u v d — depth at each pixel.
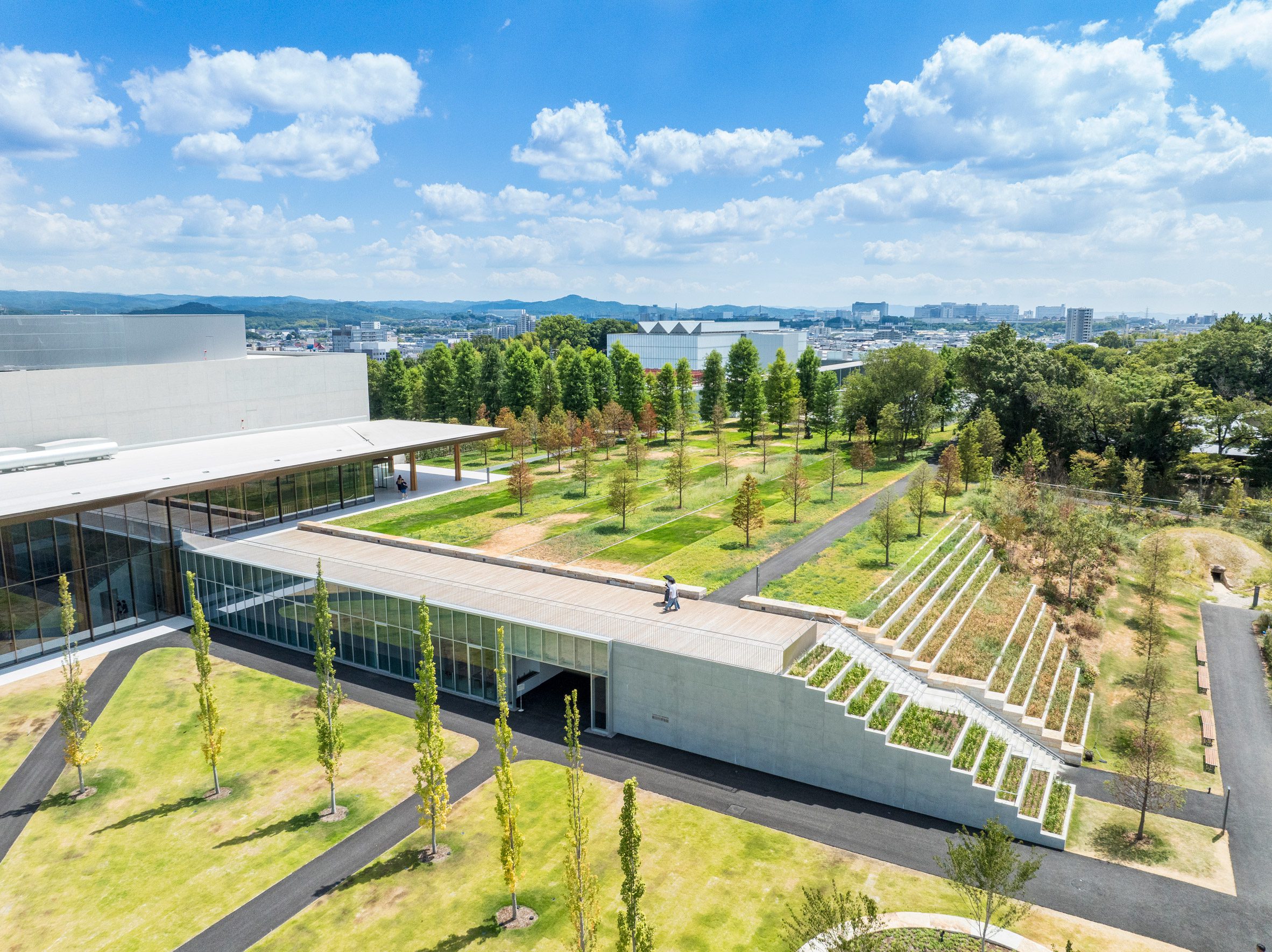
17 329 54.19
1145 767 26.86
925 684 33.50
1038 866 19.64
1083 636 42.41
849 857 24.64
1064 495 60.16
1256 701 36.47
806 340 169.75
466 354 102.00
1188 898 23.22
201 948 20.89
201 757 30.28
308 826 26.03
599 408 106.62
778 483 71.88
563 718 33.53
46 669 37.75
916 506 54.84
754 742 29.75
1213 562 53.19
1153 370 85.50
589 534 56.12
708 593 43.00
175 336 62.94
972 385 89.69
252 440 61.34
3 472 46.19
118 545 42.25
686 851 24.81
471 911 22.23
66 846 25.09
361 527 58.22
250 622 42.78
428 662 23.73
